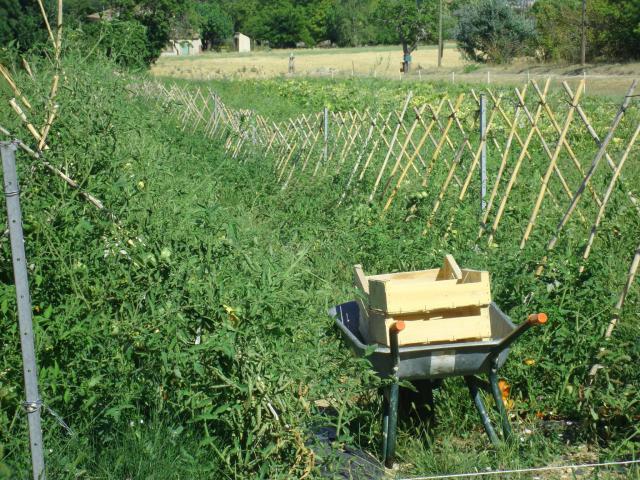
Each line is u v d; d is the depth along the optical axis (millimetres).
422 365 4621
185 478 4137
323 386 4301
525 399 5223
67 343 4379
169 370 4195
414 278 5285
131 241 4625
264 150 14633
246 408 4258
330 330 4902
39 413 3938
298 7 94938
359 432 4809
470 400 5109
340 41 93062
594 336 5180
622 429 4824
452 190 8344
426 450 4785
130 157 5141
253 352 4242
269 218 8766
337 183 10570
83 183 4762
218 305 4289
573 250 5770
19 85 5047
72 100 4977
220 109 18625
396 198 8695
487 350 4621
